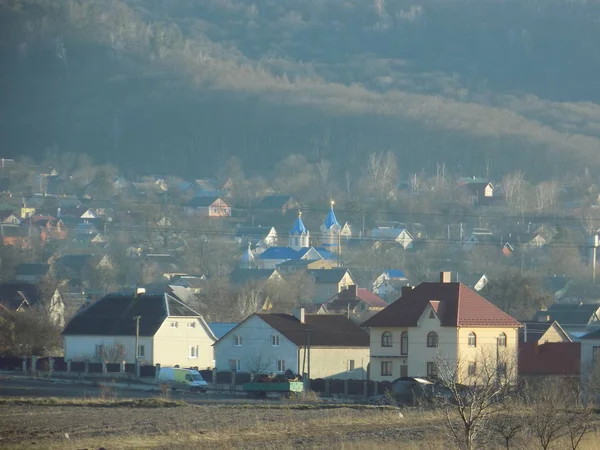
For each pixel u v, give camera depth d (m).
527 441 196.75
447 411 188.75
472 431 179.12
